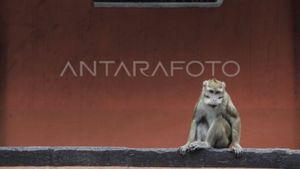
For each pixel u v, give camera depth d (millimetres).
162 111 19281
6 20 19281
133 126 19312
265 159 14383
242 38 19281
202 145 14414
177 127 19281
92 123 19344
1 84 19312
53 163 14688
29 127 19359
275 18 19281
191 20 19234
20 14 19297
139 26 19250
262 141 19266
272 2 19281
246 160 14398
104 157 14648
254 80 19297
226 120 14766
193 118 14867
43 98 19344
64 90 19312
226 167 14422
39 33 19297
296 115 19328
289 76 19328
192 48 19250
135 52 19266
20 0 19297
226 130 14688
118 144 19344
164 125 19281
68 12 19281
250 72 19281
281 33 19297
